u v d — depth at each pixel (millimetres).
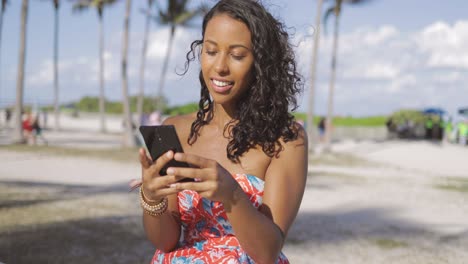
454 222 8000
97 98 53219
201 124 1987
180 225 1919
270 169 1812
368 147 27062
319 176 13539
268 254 1615
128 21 20438
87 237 6145
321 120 29656
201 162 1489
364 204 9320
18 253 5383
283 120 1837
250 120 1819
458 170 16953
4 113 38500
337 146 27875
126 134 20547
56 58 36625
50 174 12125
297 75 1954
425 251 6203
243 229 1562
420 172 15758
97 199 8805
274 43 1814
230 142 1846
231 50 1765
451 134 31422
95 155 16641
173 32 28078
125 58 20516
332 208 8867
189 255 1823
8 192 9156
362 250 6148
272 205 1743
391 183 12594
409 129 35594
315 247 6223
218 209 1799
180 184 1492
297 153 1827
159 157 1561
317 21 20828
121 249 5688
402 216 8352
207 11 1885
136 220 7152
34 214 7332
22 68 20344
